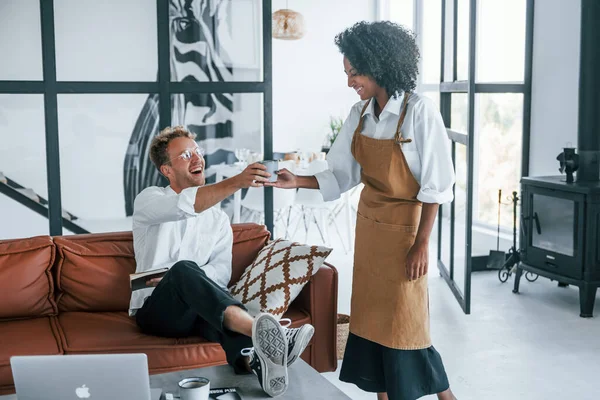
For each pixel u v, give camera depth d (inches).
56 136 161.9
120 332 116.4
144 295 121.8
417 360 104.7
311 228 317.7
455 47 214.7
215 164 173.6
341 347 149.9
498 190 249.3
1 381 105.6
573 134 218.7
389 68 99.0
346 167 112.8
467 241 188.4
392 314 103.3
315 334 125.9
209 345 113.0
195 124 171.3
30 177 162.2
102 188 167.0
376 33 98.7
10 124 159.6
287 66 335.3
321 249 125.5
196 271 104.9
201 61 169.8
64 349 110.3
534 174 236.5
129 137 167.3
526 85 235.5
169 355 111.3
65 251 127.6
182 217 117.5
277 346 85.3
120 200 168.7
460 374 146.6
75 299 128.3
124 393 74.4
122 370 73.6
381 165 102.0
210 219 127.6
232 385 89.3
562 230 193.0
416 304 103.5
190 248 124.8
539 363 152.8
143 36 165.5
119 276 129.0
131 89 165.8
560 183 193.3
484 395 135.8
